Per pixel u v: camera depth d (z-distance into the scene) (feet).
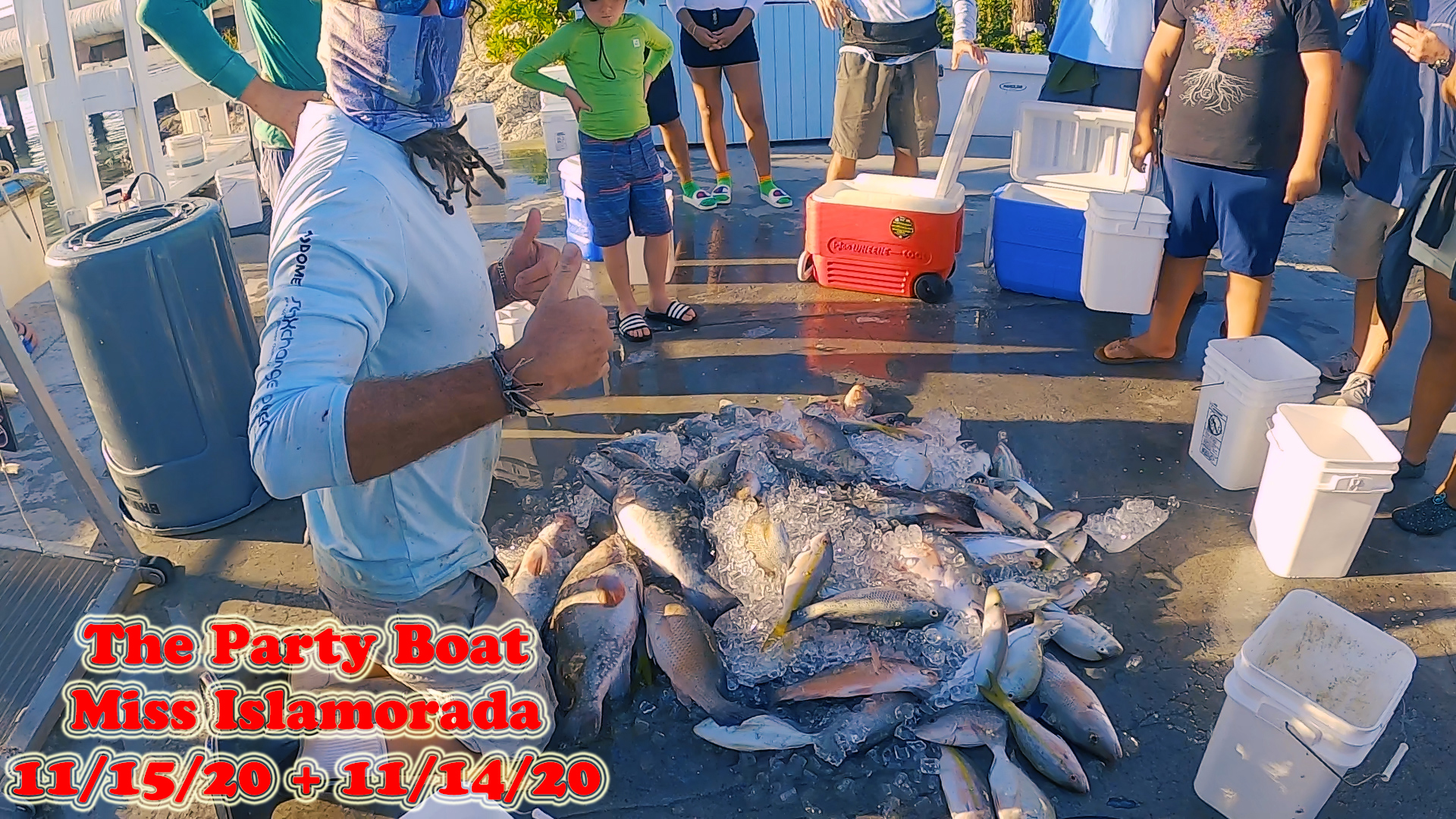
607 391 13.46
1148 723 8.12
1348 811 7.31
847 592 8.72
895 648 8.58
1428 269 9.95
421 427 4.92
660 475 10.37
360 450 4.80
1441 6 10.78
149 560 9.94
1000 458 11.27
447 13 5.61
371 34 5.44
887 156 22.72
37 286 16.84
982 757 7.86
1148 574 9.76
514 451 12.07
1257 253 12.14
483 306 6.31
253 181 20.07
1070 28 16.84
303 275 5.08
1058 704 7.98
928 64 16.97
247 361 11.03
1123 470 11.41
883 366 13.87
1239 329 12.69
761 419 12.08
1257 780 7.04
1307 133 11.22
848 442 11.03
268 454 4.78
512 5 25.76
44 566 9.82
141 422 10.17
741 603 9.09
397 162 5.69
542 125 22.97
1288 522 9.42
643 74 13.80
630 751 8.01
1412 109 11.19
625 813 7.50
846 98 17.10
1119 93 16.75
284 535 10.73
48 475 11.87
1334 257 12.67
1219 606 9.31
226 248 10.69
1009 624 8.89
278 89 10.95
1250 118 11.52
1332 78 10.95
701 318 15.49
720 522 9.84
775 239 18.40
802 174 21.83
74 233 10.13
